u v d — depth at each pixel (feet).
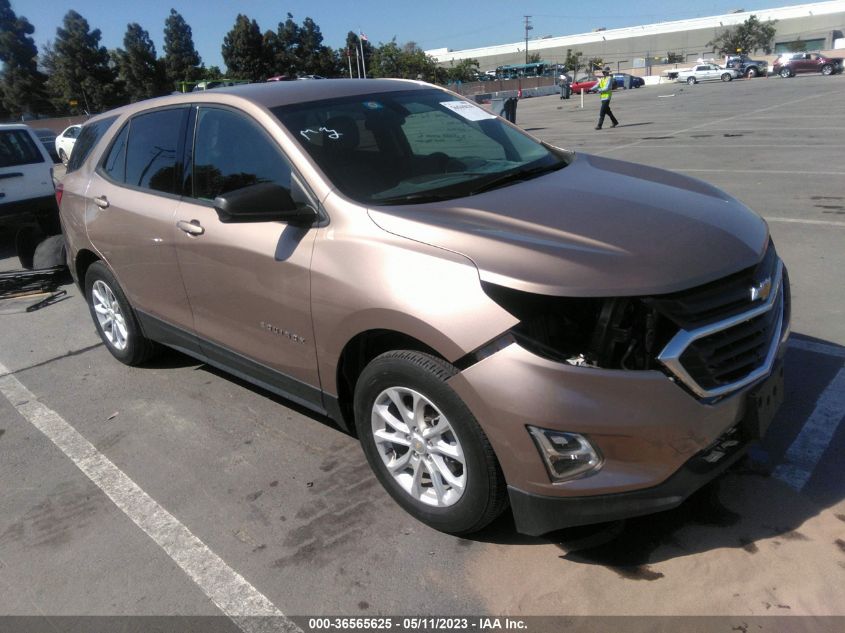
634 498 7.72
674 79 188.34
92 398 14.61
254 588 8.84
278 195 9.77
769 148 39.22
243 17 225.76
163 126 13.29
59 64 223.71
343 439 12.10
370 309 8.87
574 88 169.48
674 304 7.68
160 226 12.62
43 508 10.92
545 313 7.86
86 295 16.40
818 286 17.29
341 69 240.32
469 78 224.74
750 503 9.55
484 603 8.27
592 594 8.23
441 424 8.75
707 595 8.05
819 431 11.09
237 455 11.89
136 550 9.75
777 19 293.02
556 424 7.59
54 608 8.82
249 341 11.51
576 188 10.37
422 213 9.29
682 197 10.14
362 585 8.71
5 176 29.55
